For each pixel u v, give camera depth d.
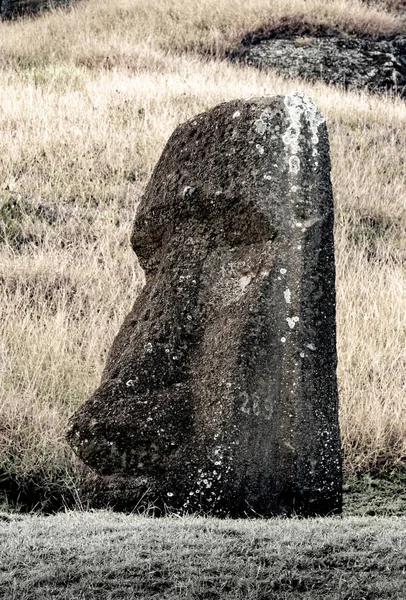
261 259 10.80
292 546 7.68
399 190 27.73
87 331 16.89
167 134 28.91
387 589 6.93
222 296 11.08
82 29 48.91
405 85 45.22
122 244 22.11
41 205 24.03
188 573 7.20
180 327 11.23
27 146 27.14
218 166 11.38
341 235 23.55
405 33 49.34
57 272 19.91
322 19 48.56
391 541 7.80
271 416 10.49
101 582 7.11
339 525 8.60
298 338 10.58
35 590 7.01
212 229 11.39
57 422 13.70
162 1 51.00
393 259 23.02
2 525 8.88
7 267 20.03
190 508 10.45
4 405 13.75
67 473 12.56
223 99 33.84
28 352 15.95
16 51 46.34
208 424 10.59
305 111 10.99
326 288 10.77
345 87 44.09
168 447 10.73
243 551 7.62
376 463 13.45
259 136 11.02
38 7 55.19
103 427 10.95
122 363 11.38
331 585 7.05
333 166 28.69
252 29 47.78
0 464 12.78
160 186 12.13
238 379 10.49
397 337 16.81
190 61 43.47
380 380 15.23
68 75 36.69
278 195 10.84
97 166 26.61
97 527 8.62
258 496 10.39
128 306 18.53
